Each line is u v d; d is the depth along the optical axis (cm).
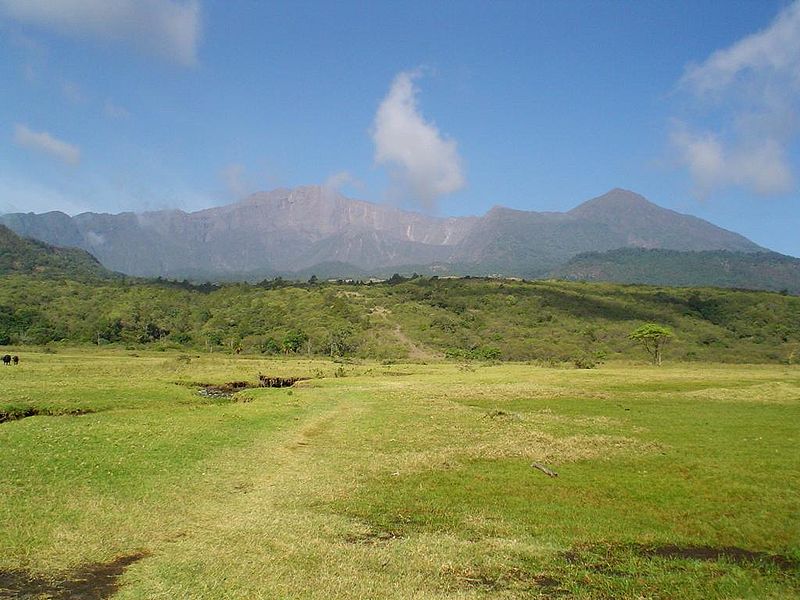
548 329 17488
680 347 15662
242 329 16025
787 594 1373
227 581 1322
